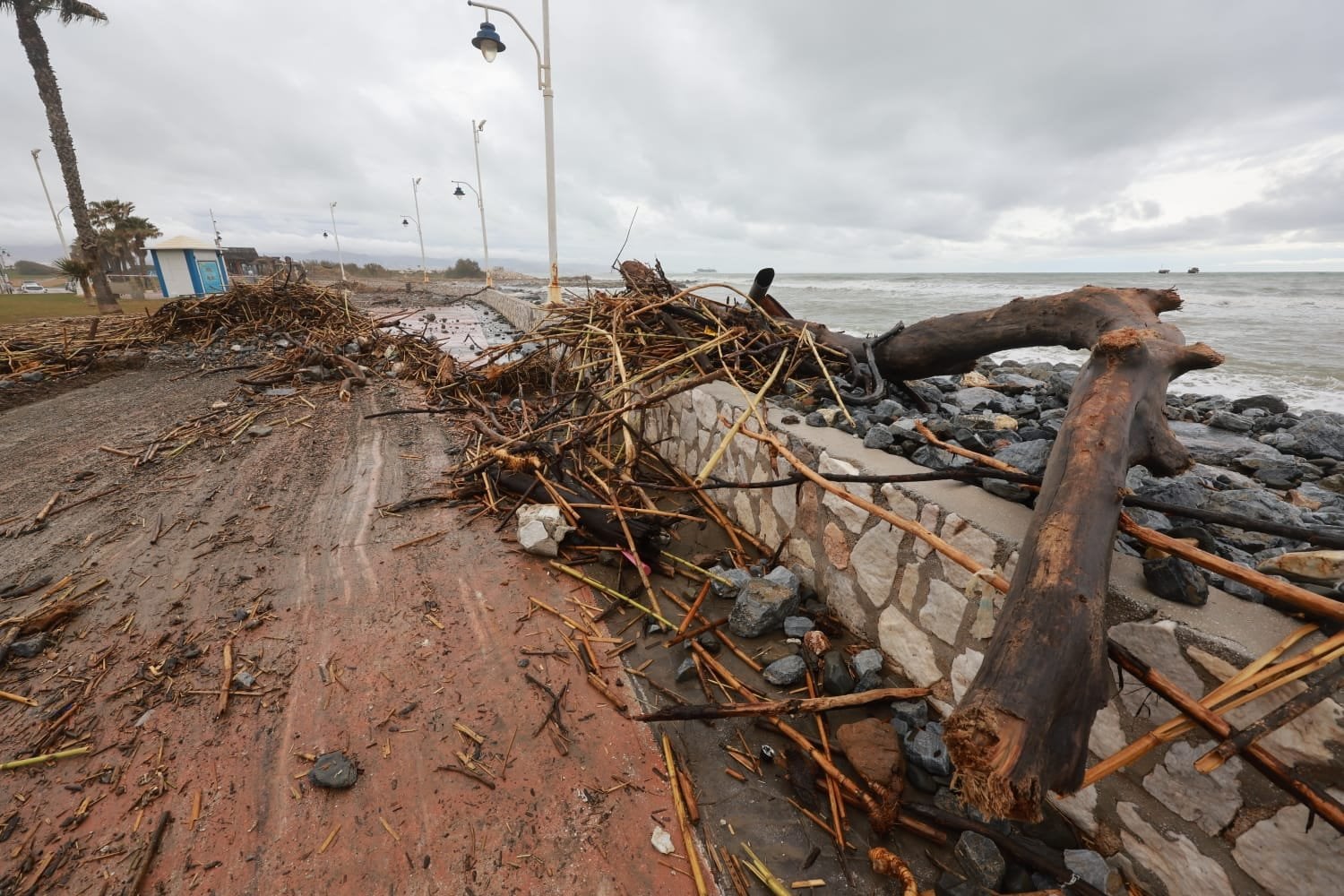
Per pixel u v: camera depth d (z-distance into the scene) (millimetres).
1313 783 1285
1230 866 1450
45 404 6301
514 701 2383
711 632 2826
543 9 10547
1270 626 1448
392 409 6328
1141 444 1877
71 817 1853
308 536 3615
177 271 19312
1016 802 1129
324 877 1693
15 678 2426
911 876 1656
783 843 1846
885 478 2369
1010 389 5094
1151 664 1572
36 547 3406
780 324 4555
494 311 19125
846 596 2785
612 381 4426
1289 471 3260
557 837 1836
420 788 1981
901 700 2285
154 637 2674
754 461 3533
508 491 4133
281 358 8070
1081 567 1346
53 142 16000
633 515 3549
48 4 15375
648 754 2158
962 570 2080
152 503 3998
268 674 2471
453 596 3057
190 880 1676
